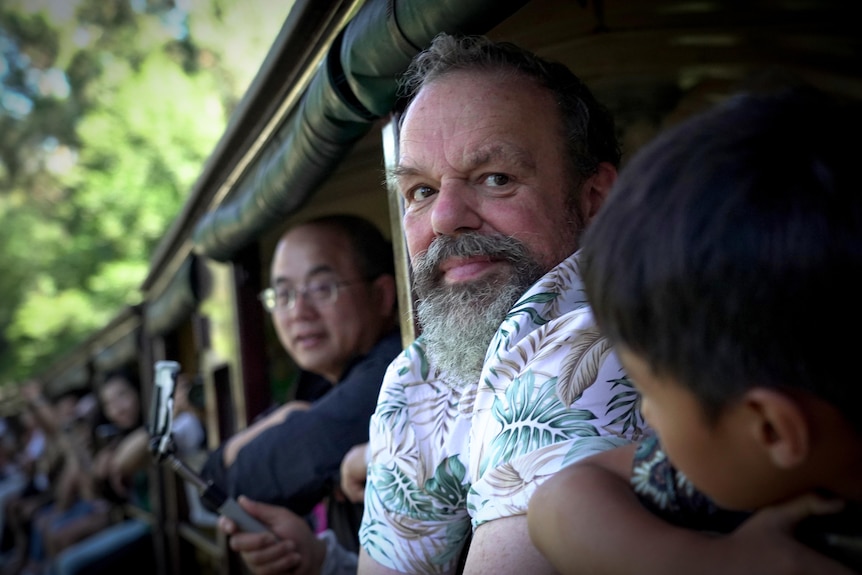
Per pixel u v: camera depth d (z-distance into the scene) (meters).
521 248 1.34
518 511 1.01
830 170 0.59
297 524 2.15
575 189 1.43
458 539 1.33
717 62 2.55
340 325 2.67
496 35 2.06
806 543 0.64
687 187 0.63
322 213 2.99
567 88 1.46
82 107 26.61
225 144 2.91
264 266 3.49
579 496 0.76
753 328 0.59
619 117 2.78
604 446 0.99
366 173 2.65
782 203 0.59
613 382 1.04
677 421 0.66
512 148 1.35
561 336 1.07
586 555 0.72
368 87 1.61
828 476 0.61
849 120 0.61
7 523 10.95
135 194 22.80
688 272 0.61
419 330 1.72
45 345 24.23
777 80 0.81
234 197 3.22
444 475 1.30
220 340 3.77
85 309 23.73
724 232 0.60
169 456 2.15
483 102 1.37
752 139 0.62
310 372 2.98
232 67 23.45
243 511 2.11
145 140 22.86
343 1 1.79
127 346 6.57
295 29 1.99
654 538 0.69
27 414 12.24
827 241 0.57
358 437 2.23
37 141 27.03
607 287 0.68
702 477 0.66
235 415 3.64
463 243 1.34
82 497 7.86
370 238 2.75
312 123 1.92
